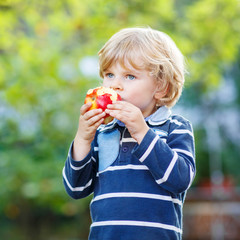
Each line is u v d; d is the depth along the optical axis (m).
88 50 7.80
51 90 8.14
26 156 8.47
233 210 12.05
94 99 2.56
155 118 2.71
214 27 7.72
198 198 12.26
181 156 2.57
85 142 2.62
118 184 2.56
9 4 6.63
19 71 7.60
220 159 19.27
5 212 11.23
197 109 19.36
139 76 2.63
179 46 7.41
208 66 8.11
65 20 7.54
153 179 2.54
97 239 2.54
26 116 8.33
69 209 9.71
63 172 2.80
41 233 12.43
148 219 2.47
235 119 19.66
